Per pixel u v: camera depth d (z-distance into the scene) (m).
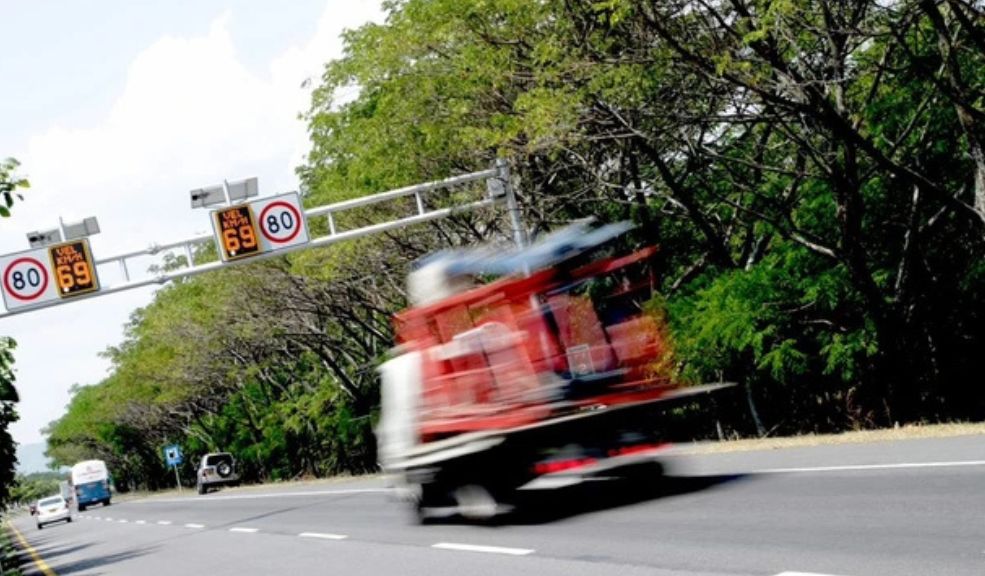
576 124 19.55
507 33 20.27
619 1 16.39
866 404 23.33
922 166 21.88
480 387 12.77
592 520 11.83
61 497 61.41
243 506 33.09
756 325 22.33
